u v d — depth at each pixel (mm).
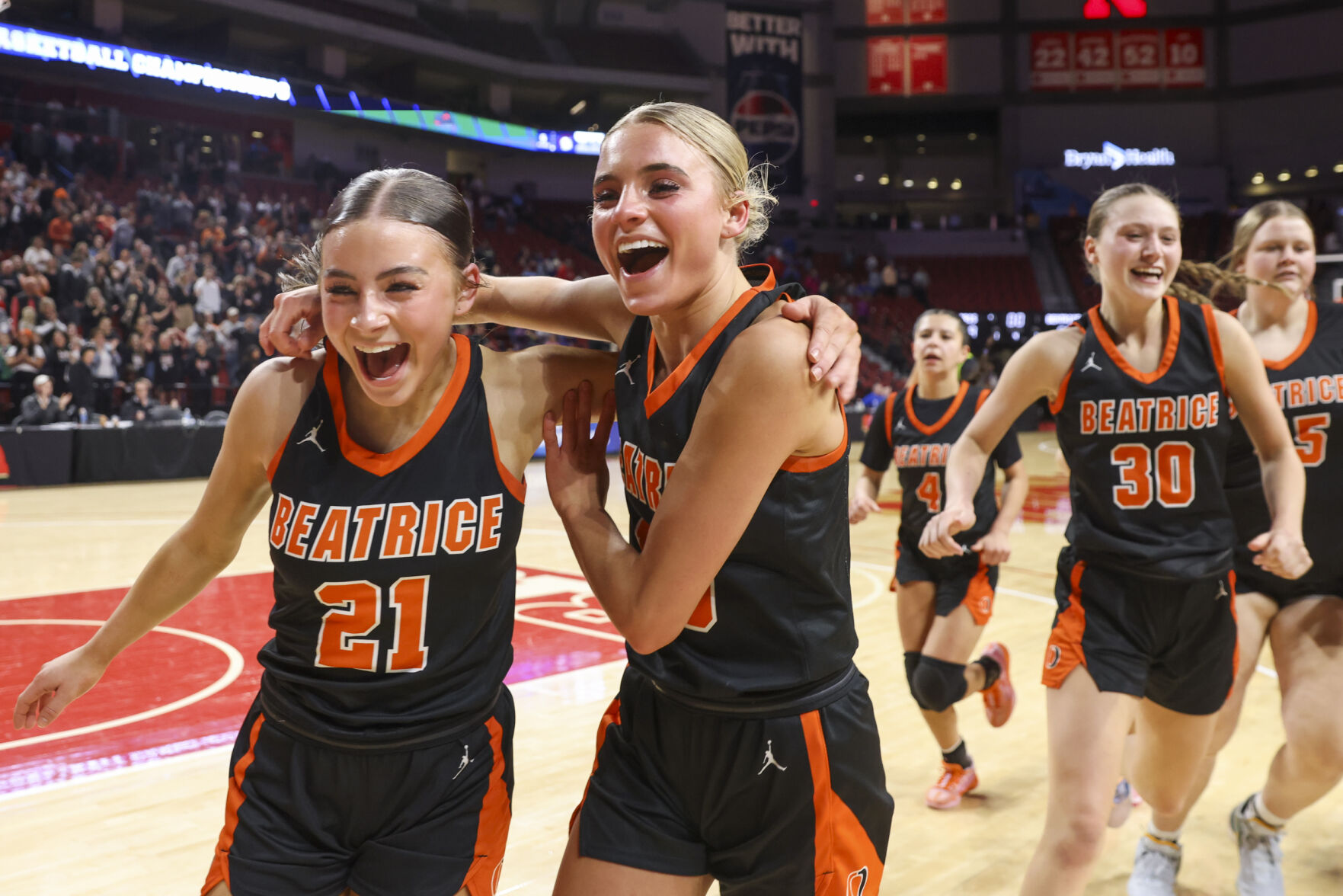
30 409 11602
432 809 1556
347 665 1535
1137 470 2330
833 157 27812
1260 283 2793
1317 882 2688
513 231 21812
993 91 28609
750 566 1511
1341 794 3266
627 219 1398
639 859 1575
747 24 26562
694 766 1572
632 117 1444
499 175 24938
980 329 24750
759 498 1437
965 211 31219
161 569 1696
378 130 22500
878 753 1654
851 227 27875
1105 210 2357
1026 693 4453
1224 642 2338
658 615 1452
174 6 19656
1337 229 24766
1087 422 2371
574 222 24172
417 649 1544
